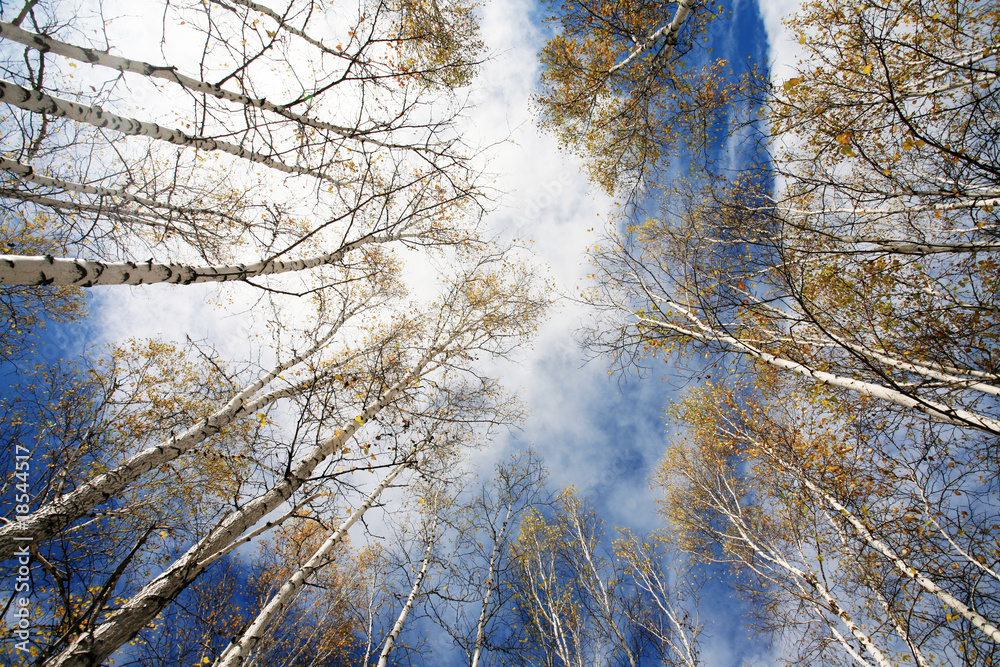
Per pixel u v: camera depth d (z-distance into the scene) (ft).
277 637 26.61
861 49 16.03
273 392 17.74
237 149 13.14
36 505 15.69
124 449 19.94
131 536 16.46
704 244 18.56
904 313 14.98
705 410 28.94
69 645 8.26
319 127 13.51
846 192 14.69
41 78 9.42
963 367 13.37
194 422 16.98
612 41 23.50
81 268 7.89
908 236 17.15
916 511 18.86
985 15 13.76
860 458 19.31
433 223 17.54
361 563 33.01
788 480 23.45
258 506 11.55
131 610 8.94
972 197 12.55
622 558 32.71
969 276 15.07
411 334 25.71
